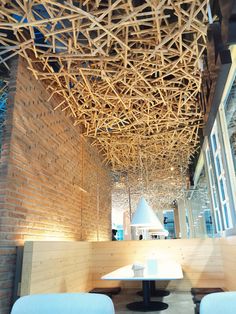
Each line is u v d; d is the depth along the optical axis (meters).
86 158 6.34
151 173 9.11
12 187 3.14
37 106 3.97
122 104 4.96
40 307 1.35
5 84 3.88
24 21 3.26
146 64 3.91
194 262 5.11
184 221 9.67
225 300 1.28
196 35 3.40
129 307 3.99
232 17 2.60
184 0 2.87
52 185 4.31
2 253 2.86
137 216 4.05
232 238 3.90
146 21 3.36
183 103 4.98
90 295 1.37
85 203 6.05
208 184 6.30
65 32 3.29
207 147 6.12
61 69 3.89
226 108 4.20
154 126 6.12
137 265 3.29
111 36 3.29
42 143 4.05
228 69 3.21
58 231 4.42
